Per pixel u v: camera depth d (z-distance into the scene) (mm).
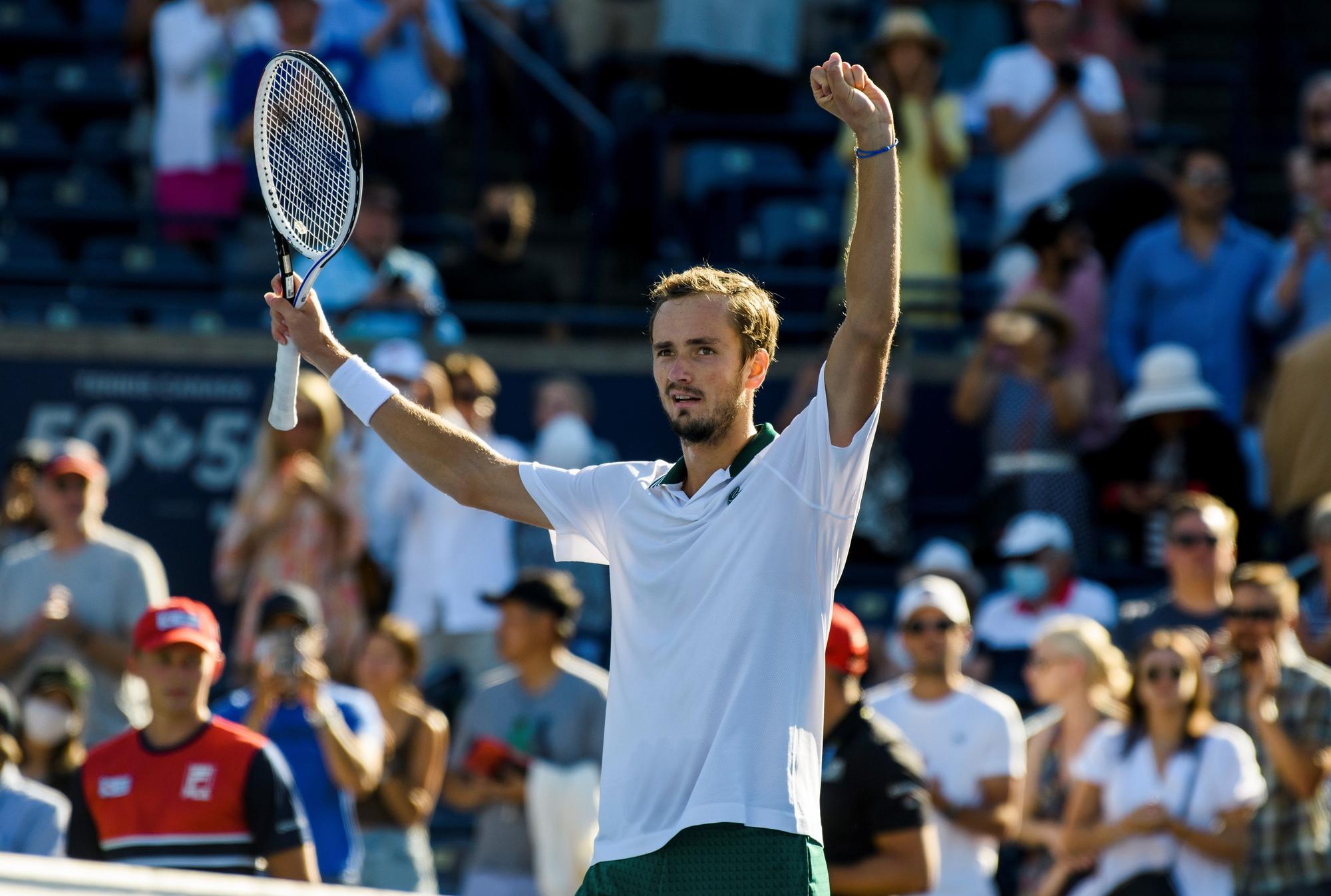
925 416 42250
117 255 44344
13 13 54406
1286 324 39594
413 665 27047
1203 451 36531
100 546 29438
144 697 29891
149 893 12031
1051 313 37125
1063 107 44000
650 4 54844
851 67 12125
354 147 13602
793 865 11695
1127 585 36312
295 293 13812
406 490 33562
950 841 24297
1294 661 25703
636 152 49719
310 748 24391
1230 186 49188
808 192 45344
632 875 11914
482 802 26531
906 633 24953
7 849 22000
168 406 39250
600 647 34188
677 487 12609
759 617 11930
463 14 52656
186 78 43750
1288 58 57000
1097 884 24312
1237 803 24000
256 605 31781
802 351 42406
